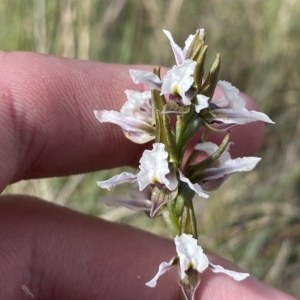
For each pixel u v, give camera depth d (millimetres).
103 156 96
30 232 90
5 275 86
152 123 73
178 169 69
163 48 164
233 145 101
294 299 93
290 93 162
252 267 140
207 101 66
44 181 135
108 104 93
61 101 88
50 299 93
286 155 155
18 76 86
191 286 70
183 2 178
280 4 169
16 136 82
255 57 166
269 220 143
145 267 94
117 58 162
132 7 166
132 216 138
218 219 141
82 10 154
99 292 94
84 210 136
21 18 155
